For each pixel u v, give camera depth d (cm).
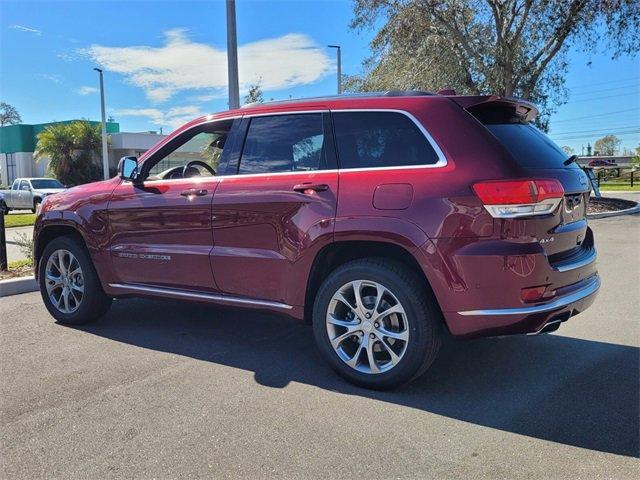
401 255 375
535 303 336
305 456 296
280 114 431
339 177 387
